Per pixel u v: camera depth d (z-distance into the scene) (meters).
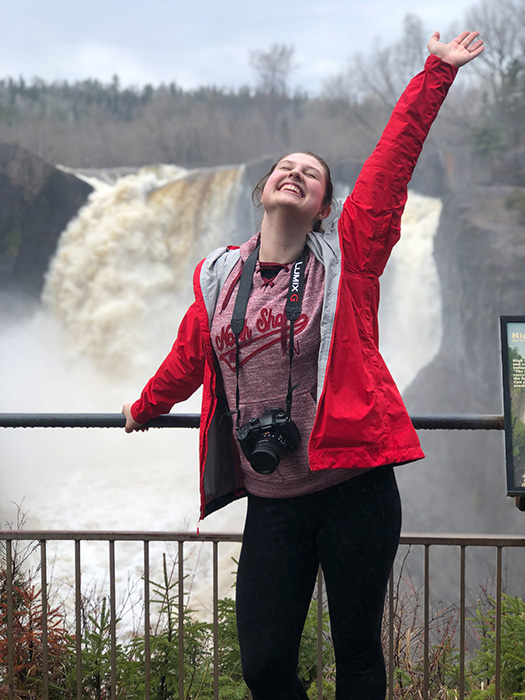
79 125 61.88
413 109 2.00
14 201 33.03
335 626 2.01
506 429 2.25
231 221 32.03
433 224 30.00
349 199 1.99
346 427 1.87
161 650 2.88
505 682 2.94
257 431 1.93
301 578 2.01
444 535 2.54
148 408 2.35
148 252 32.09
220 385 2.09
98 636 3.01
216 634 2.54
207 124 60.62
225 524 16.95
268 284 2.00
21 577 3.29
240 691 2.76
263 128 60.59
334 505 1.95
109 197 32.97
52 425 2.54
